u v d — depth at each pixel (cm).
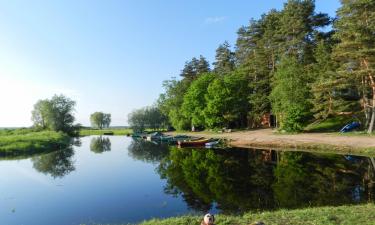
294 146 3788
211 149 4381
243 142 4566
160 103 9762
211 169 2834
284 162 2966
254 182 2205
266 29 6962
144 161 3622
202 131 8081
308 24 5609
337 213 1106
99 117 16925
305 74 5125
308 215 1090
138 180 2438
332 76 4134
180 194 1925
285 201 1652
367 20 3741
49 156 4350
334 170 2467
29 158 4131
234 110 7081
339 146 3328
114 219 1462
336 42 5312
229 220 1057
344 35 3881
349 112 4541
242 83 7212
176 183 2281
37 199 1880
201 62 10200
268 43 6569
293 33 5591
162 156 4019
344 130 4538
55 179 2550
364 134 3975
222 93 7006
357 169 2469
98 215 1534
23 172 2952
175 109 9044
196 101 7662
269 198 1733
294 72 5150
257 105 6519
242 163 3070
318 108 4450
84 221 1448
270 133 5566
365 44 3622
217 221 1048
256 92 6712
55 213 1586
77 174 2788
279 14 6506
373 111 3972
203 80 7806
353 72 3775
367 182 2041
